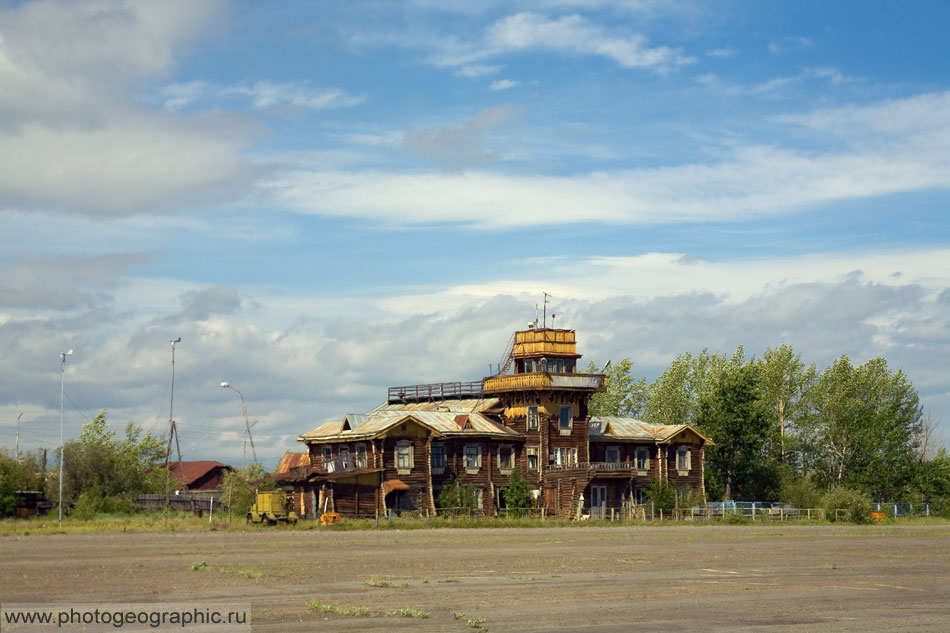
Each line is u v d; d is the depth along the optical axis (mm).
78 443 118500
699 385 142375
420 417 101688
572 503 102500
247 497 95125
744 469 120625
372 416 103875
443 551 56969
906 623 34531
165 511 90000
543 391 105250
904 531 89125
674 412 142250
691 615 34938
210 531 72938
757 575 47438
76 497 109875
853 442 132875
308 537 67688
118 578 41031
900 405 133500
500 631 31234
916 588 43781
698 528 89812
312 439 103375
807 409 137875
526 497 101875
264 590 38219
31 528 72625
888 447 131375
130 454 137125
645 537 74062
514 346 109688
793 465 138000
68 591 37156
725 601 38312
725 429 119750
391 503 96375
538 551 58062
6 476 93875
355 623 31672
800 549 64062
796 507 114688
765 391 139250
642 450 111500
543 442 105188
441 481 99688
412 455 97438
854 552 62250
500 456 103812
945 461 131750
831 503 105562
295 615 32781
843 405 132750
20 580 40031
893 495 130375
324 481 93000
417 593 38281
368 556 52844
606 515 104000
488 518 93625
